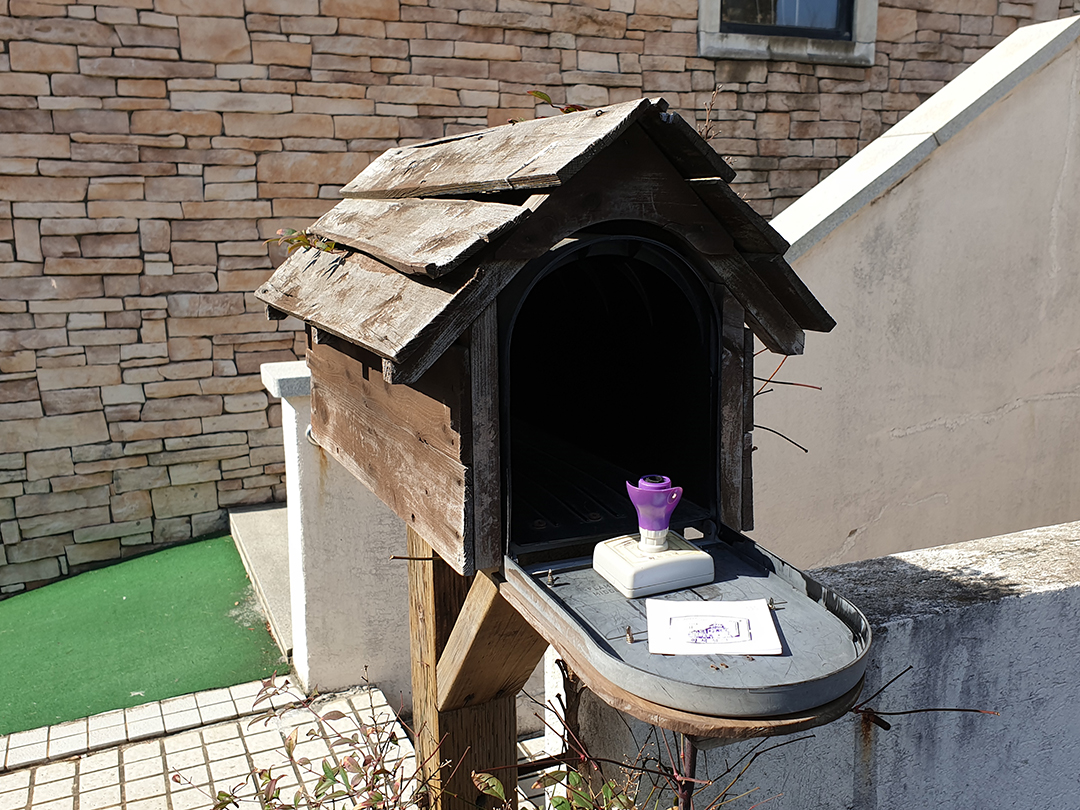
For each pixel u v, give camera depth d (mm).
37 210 4938
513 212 1478
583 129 1518
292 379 3709
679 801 1660
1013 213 4336
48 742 3734
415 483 1847
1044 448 4805
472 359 1564
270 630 4625
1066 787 2510
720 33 6102
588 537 1736
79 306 5105
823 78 6461
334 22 5309
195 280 5324
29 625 4770
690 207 1615
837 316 4027
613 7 5852
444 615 2391
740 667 1312
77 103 4914
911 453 4418
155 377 5348
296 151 5383
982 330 4422
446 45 5555
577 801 1942
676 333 1884
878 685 2148
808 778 2129
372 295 1793
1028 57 4129
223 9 5082
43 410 5125
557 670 2480
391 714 3908
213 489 5625
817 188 4090
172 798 3400
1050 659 2365
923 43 6680
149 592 5027
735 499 1844
